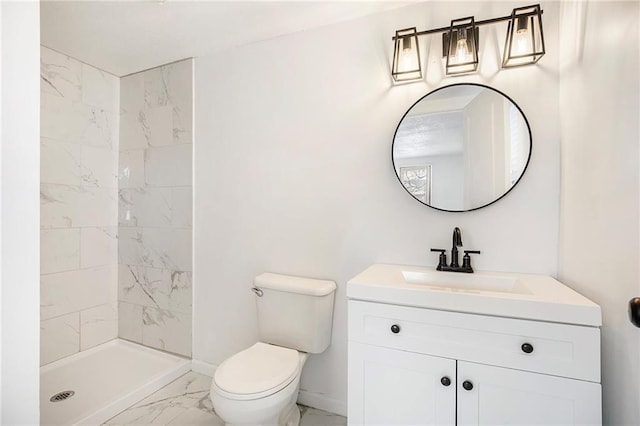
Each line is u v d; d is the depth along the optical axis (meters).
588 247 1.12
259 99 1.97
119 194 2.52
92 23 1.77
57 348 2.14
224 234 2.08
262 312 1.77
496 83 1.46
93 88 2.34
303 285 1.67
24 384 0.50
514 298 1.03
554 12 1.37
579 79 1.18
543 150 1.38
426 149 1.56
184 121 2.21
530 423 1.01
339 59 1.76
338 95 1.76
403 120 1.60
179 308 2.24
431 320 1.13
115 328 2.51
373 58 1.69
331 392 1.77
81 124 2.28
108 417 1.68
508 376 1.03
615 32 0.94
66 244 2.19
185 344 2.23
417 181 1.58
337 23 1.76
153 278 2.36
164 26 1.81
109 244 2.47
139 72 2.41
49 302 2.10
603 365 1.03
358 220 1.72
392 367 1.18
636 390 0.85
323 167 1.80
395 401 1.18
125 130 2.49
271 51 1.93
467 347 1.08
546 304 1.00
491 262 1.48
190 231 2.19
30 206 0.51
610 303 0.98
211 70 2.12
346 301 1.74
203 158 2.15
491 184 1.46
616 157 0.94
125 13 1.68
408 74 1.61
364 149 1.71
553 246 1.38
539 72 1.39
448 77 1.54
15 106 0.49
